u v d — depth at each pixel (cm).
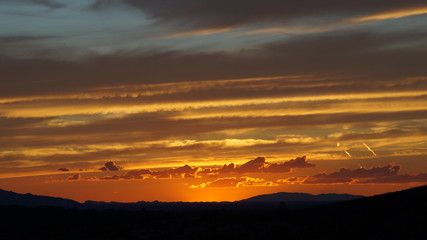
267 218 10650
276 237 8538
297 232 8819
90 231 10481
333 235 8306
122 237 9662
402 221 8225
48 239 10012
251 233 9012
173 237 9162
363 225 8500
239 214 11912
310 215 10131
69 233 10669
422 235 7500
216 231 9444
